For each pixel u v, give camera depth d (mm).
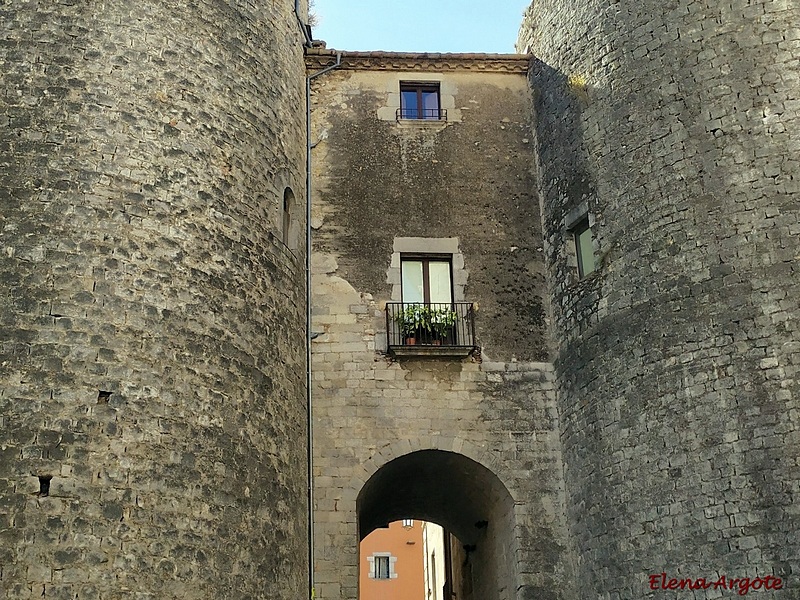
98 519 9883
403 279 16266
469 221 16578
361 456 14844
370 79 17438
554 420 15352
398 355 15383
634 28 15039
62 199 10977
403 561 36531
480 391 15438
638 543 12875
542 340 15875
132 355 10742
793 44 13633
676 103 14148
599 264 14594
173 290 11414
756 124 13422
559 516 14758
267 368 12617
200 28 13086
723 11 14188
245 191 13000
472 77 17719
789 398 12062
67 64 11672
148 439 10539
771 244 12812
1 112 11164
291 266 14156
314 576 14039
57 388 10148
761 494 11859
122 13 12305
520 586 14359
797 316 12367
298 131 15727
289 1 15719
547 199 16500
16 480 9633
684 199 13633
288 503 12578
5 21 11625
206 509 10852
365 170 16750
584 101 15609
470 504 16828
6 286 10367
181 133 12250
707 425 12523
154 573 10086
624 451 13391
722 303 12859
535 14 17562
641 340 13555
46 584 9391
